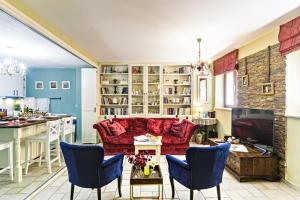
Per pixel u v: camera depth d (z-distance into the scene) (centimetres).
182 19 312
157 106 674
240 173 338
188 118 634
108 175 263
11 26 322
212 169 250
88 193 301
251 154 350
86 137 633
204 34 382
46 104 710
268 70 371
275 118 354
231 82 550
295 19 303
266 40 379
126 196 293
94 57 599
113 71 665
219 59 588
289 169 324
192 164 246
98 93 652
